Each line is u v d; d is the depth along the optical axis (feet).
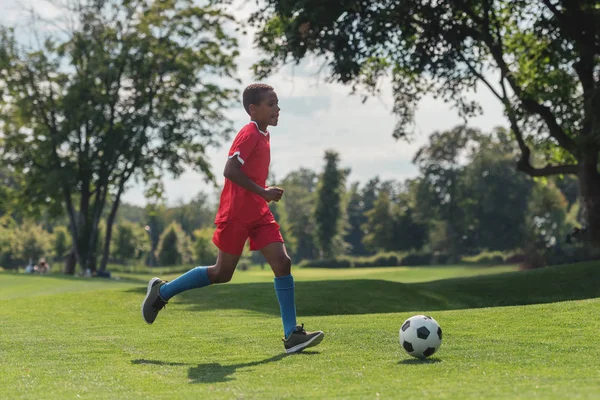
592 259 78.54
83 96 129.29
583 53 73.41
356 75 68.23
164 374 15.66
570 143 77.56
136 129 127.44
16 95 131.34
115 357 18.75
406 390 12.33
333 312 45.73
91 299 46.11
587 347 18.81
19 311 39.68
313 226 399.85
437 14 70.69
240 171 18.06
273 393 12.55
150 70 131.75
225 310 40.06
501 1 78.38
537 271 68.13
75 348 20.75
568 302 30.45
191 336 23.67
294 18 67.72
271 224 19.04
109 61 126.41
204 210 446.60
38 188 129.70
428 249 335.26
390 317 28.45
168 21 130.11
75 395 13.25
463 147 266.57
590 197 78.43
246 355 18.70
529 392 11.37
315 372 15.11
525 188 261.85
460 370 14.97
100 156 133.18
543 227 256.73
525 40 85.15
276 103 18.72
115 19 130.11
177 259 263.08
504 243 263.49
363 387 12.89
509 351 18.20
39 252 265.75
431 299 54.39
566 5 72.54
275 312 41.37
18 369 16.88
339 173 347.15
